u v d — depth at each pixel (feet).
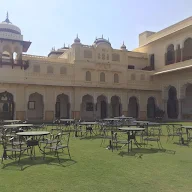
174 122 61.67
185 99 77.46
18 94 63.41
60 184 13.20
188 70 69.05
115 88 74.38
